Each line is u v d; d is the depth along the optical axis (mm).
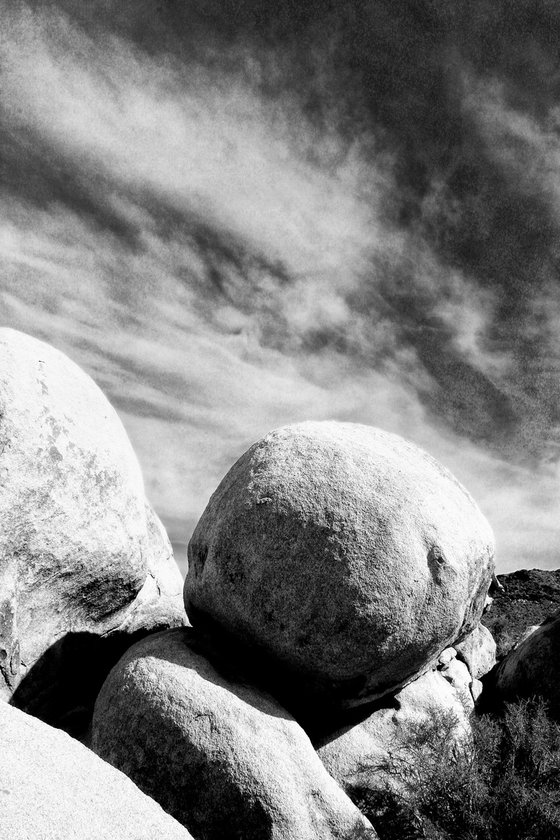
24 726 2748
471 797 4391
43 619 5086
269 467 4895
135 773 4074
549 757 4668
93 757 2744
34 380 5258
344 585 4438
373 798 4582
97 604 5551
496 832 4266
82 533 5188
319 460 4895
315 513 4582
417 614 4574
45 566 4977
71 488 5172
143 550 5867
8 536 4711
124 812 2434
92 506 5324
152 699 4258
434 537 4754
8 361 5164
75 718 5449
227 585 4668
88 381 6047
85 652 5559
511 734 5023
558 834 4211
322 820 3951
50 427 5148
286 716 4492
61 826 2211
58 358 5844
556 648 6301
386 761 4859
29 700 5051
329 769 4844
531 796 4336
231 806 3877
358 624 4441
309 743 4375
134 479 5996
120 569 5535
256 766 3961
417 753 4703
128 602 5883
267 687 4840
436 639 4742
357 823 4012
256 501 4684
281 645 4562
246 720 4211
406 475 5016
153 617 6305
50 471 5035
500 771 4789
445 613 4688
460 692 5742
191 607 5156
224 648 4914
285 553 4523
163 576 6773
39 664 5082
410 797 4469
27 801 2264
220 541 4738
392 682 4871
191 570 5238
